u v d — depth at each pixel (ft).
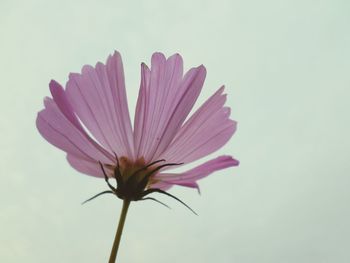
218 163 0.70
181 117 0.72
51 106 0.70
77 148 0.70
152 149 0.72
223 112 0.75
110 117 0.73
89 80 0.72
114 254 0.59
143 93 0.73
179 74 0.74
